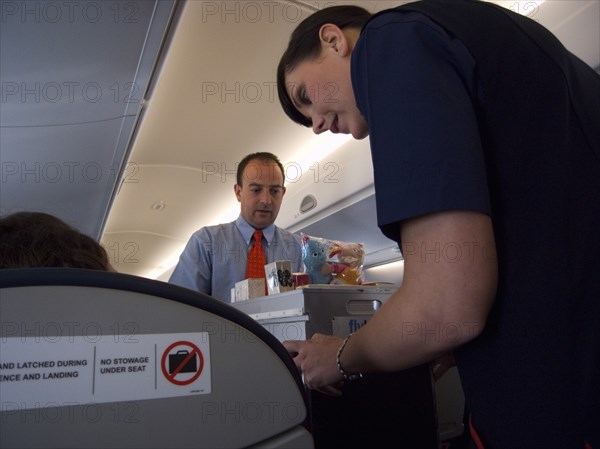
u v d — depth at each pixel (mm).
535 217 730
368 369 818
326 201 4027
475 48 749
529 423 693
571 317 695
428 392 1179
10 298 441
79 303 466
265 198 2365
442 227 673
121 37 2039
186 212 5332
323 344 922
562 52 862
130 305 488
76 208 4078
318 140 3922
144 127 3639
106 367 466
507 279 725
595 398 672
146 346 488
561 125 756
